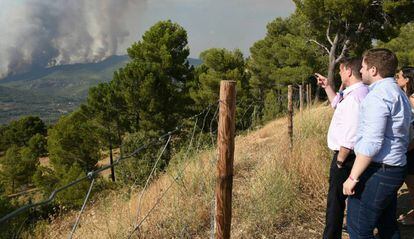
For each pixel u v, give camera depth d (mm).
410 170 3846
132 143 17109
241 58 38344
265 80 38156
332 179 3406
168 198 5004
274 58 36719
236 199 4859
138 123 24438
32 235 5027
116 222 4535
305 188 4996
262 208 4285
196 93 29844
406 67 3740
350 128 3141
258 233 4074
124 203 5375
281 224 4238
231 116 2797
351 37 21344
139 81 23359
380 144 2535
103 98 24578
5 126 82125
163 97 23203
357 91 3168
